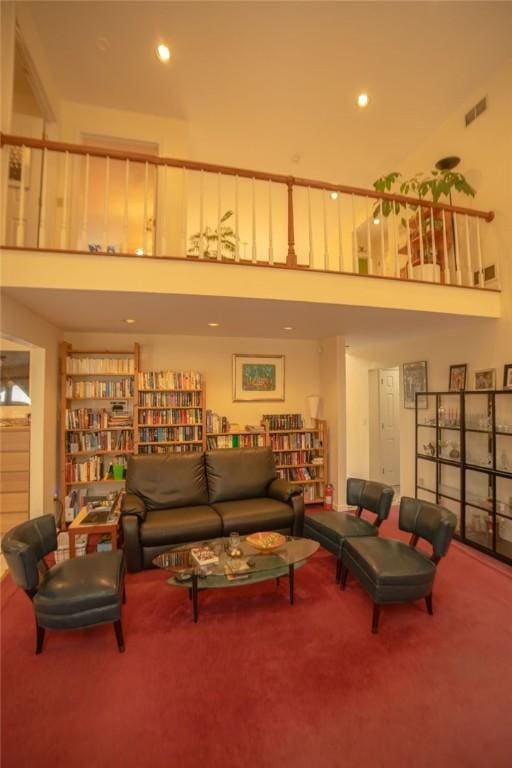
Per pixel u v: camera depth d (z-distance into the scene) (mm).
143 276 2865
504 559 3357
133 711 1775
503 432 3592
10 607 2674
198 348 5066
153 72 3928
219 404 5148
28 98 3904
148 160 2992
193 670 2043
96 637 2328
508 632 2373
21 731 1673
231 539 2871
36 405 3766
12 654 2170
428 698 1846
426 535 2723
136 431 4336
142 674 2014
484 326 4039
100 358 4520
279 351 5426
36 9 3258
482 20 3377
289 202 3273
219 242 3363
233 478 4004
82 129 4367
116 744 1615
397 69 3875
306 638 2312
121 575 2473
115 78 4008
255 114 4484
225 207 5949
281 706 1799
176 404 4570
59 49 3666
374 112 4441
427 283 3559
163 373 4539
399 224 5367
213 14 3309
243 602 2725
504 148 3816
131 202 5332
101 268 2797
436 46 3621
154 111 4480
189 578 2734
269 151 5086
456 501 4094
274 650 2201
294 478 5055
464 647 2225
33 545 2340
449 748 1594
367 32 3479
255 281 3086
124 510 3232
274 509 3596
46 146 2814
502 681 1959
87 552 3299
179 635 2346
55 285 2723
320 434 5145
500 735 1652
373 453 6273
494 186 3918
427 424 4727
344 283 3312
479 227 3994
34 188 3846
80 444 4273
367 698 1845
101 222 5664
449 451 4398
